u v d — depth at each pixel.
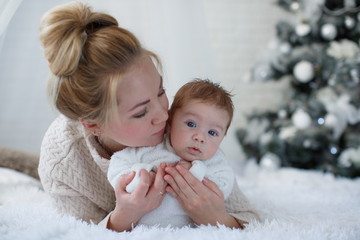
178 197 1.08
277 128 2.69
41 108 2.33
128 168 1.07
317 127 2.53
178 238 0.98
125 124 1.04
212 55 2.08
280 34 2.69
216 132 1.11
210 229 1.03
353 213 1.36
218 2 3.13
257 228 1.07
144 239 0.97
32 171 1.88
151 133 1.07
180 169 1.06
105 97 1.02
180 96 1.14
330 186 2.18
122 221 1.07
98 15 1.08
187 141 1.08
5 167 1.84
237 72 3.15
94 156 1.17
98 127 1.11
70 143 1.21
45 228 1.03
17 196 1.53
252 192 1.72
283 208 1.42
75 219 1.12
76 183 1.20
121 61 1.01
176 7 2.01
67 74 1.04
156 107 1.05
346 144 2.54
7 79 2.23
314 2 2.54
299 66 2.47
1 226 1.09
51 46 1.05
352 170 2.42
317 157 2.63
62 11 1.06
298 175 2.44
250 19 3.15
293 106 2.61
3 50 2.13
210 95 1.11
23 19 2.06
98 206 1.26
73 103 1.07
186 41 2.03
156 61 1.16
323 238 1.01
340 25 2.48
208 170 1.11
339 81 2.39
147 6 1.98
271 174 2.51
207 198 1.06
